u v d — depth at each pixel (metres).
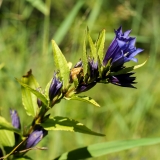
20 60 1.07
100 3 1.09
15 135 0.66
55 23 1.04
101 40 0.62
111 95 1.34
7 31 1.13
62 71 0.63
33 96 0.66
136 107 1.08
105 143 0.68
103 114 1.24
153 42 1.18
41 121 0.65
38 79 1.05
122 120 1.08
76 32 0.99
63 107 0.93
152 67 1.17
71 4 2.08
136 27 1.23
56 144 0.94
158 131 1.21
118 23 1.71
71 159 0.67
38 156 0.89
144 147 1.13
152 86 1.13
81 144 1.00
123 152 1.09
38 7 0.98
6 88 1.01
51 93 0.63
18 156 0.66
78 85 0.62
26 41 1.08
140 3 1.22
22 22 1.07
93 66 0.61
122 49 0.60
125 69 0.61
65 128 0.63
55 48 0.63
